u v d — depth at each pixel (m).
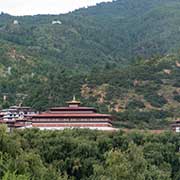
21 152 115.38
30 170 106.62
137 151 134.50
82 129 177.75
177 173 166.75
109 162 128.12
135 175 122.31
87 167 150.12
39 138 163.25
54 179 113.06
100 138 166.88
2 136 114.81
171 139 182.12
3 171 94.69
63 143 156.62
